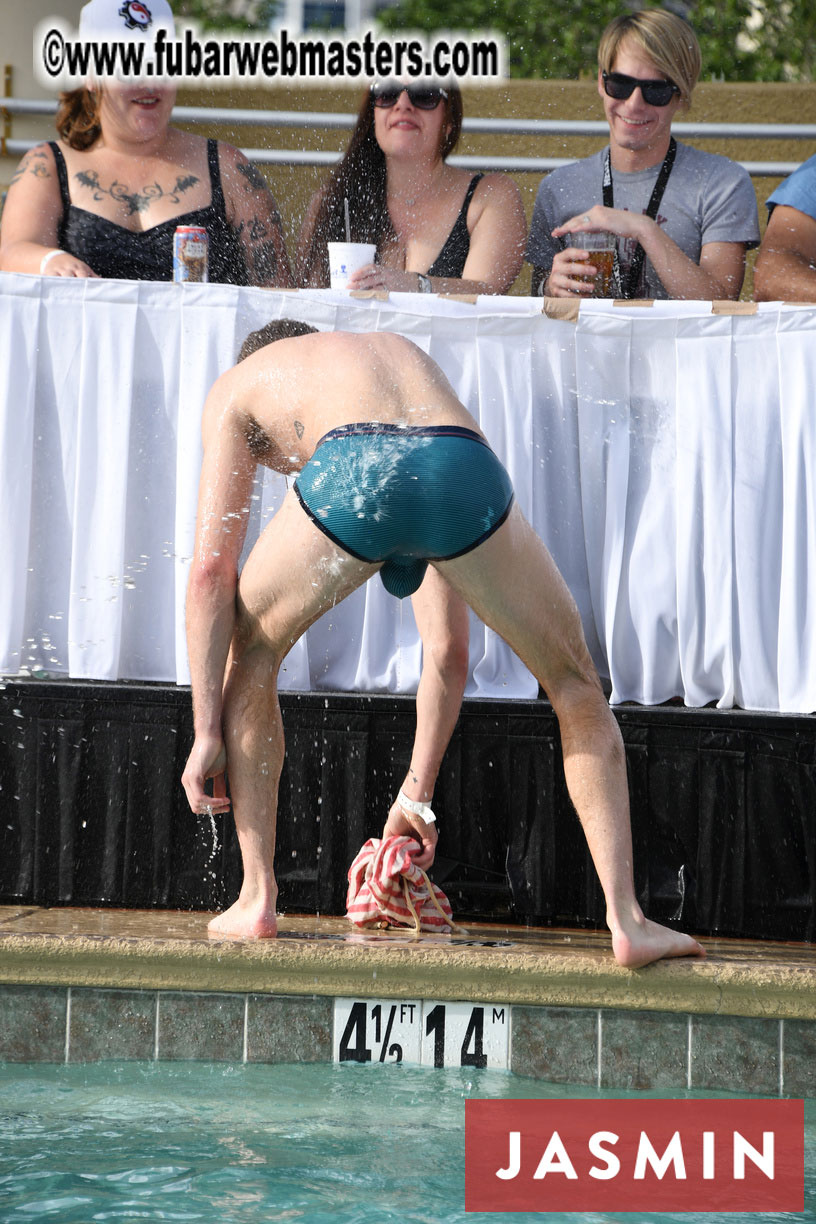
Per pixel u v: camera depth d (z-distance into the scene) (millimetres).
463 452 7785
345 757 10258
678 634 10547
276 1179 6055
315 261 13398
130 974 8062
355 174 13414
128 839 10219
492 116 18281
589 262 12000
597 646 10922
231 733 8422
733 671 10422
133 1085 7586
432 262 13219
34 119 16453
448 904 9633
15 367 10328
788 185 13312
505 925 9945
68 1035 8078
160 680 10633
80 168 12664
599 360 10547
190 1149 6473
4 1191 5832
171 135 12984
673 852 10117
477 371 10609
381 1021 8086
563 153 18312
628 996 7926
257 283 13070
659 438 10578
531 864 10148
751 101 18422
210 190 12828
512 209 13359
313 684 10938
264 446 8586
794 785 9836
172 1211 5609
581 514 10789
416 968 8016
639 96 13391
